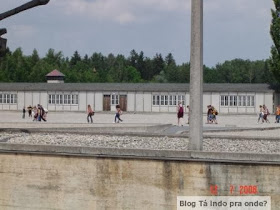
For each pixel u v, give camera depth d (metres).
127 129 41.50
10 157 20.58
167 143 26.11
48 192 20.19
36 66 175.75
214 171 18.45
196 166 18.59
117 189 19.39
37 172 20.30
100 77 191.12
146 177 19.08
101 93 102.31
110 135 31.19
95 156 19.52
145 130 42.50
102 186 19.55
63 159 19.95
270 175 18.06
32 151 20.28
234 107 99.19
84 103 102.69
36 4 25.45
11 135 30.00
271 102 98.12
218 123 66.44
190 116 20.22
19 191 20.53
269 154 17.95
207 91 99.44
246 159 18.16
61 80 119.44
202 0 20.17
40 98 103.56
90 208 19.70
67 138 28.73
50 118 75.12
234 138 29.09
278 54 100.69
